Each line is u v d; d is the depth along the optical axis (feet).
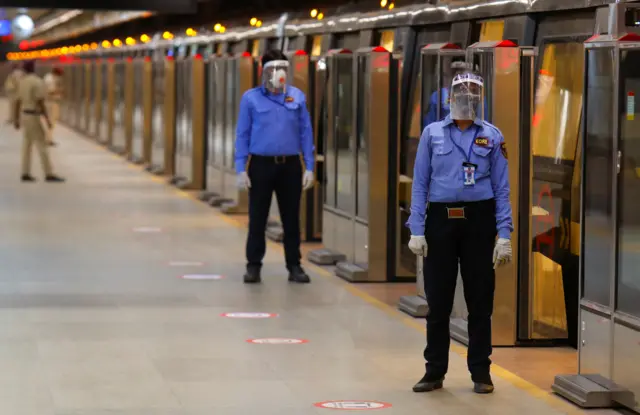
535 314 34.17
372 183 44.75
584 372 28.60
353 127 46.44
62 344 33.22
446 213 27.68
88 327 35.73
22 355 31.73
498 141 27.66
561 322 34.42
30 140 84.28
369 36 51.80
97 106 139.03
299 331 35.76
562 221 34.22
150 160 101.96
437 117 36.35
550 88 34.94
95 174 92.58
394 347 33.65
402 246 45.09
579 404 27.25
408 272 45.14
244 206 67.67
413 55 47.14
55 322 36.42
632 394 26.35
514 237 33.88
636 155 26.22
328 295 42.24
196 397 27.58
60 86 136.15
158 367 30.60
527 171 33.60
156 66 95.04
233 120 68.23
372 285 44.60
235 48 77.77
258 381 29.30
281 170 43.68
